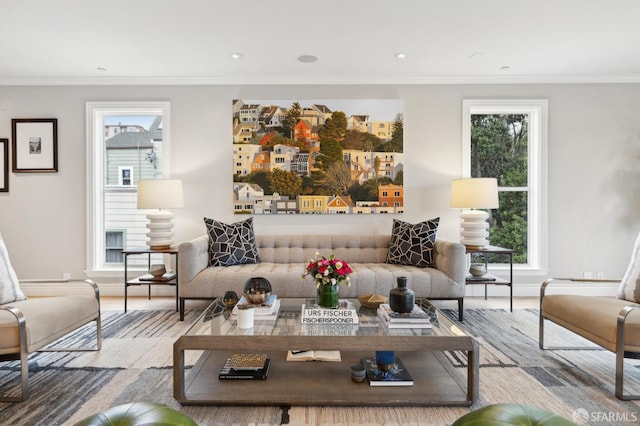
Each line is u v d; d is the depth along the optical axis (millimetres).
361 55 3389
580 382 2023
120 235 4133
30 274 3990
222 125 3994
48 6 2535
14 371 2164
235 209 3967
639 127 3975
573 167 3988
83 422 1100
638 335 1809
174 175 3994
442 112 3996
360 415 1687
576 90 3984
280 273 3090
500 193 4164
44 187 3984
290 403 1715
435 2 2521
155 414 1160
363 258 3689
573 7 2578
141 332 2836
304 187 3979
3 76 3859
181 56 3396
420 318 1867
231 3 2525
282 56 3406
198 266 3162
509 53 3354
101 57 3404
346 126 3984
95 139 4020
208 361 2137
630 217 3980
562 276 3990
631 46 3219
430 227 3473
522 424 1107
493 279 3449
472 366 1723
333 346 1724
